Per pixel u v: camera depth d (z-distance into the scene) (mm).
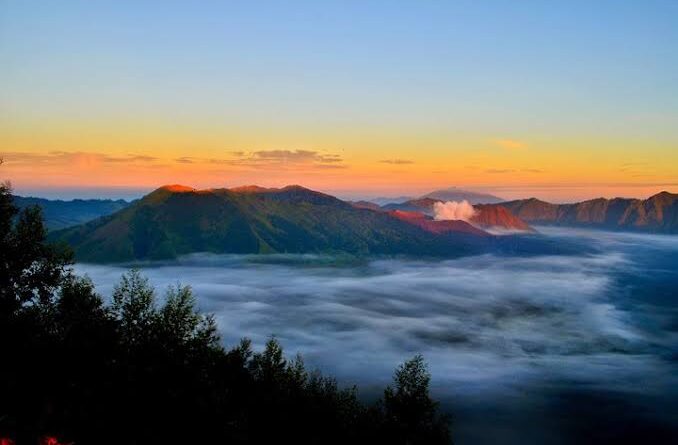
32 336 29281
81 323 31094
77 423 25344
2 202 30906
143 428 26719
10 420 23703
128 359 30047
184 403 29156
